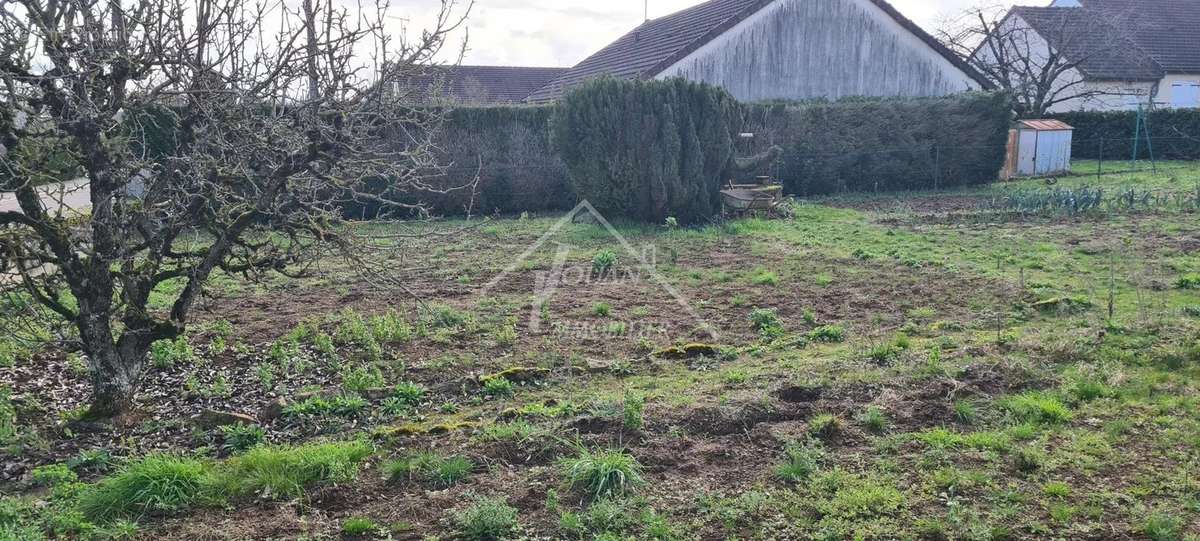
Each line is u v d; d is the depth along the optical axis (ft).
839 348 24.23
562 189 59.26
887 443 16.85
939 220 49.83
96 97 17.46
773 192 52.37
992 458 16.17
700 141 49.32
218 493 15.26
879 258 37.86
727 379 21.22
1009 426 17.67
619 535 13.82
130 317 18.97
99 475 16.62
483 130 57.36
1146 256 36.45
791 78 75.15
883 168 68.28
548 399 20.36
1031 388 19.86
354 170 19.29
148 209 18.30
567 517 14.11
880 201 61.93
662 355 23.80
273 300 31.76
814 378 20.45
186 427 19.06
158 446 17.99
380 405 20.26
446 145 56.34
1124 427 17.48
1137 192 58.34
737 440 17.30
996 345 23.13
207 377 22.74
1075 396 19.29
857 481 15.34
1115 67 104.99
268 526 14.24
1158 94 108.06
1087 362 21.54
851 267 36.35
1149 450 16.47
